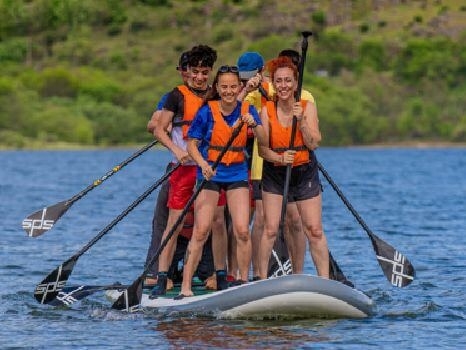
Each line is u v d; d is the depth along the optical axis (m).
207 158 28.98
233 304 28.48
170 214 30.59
